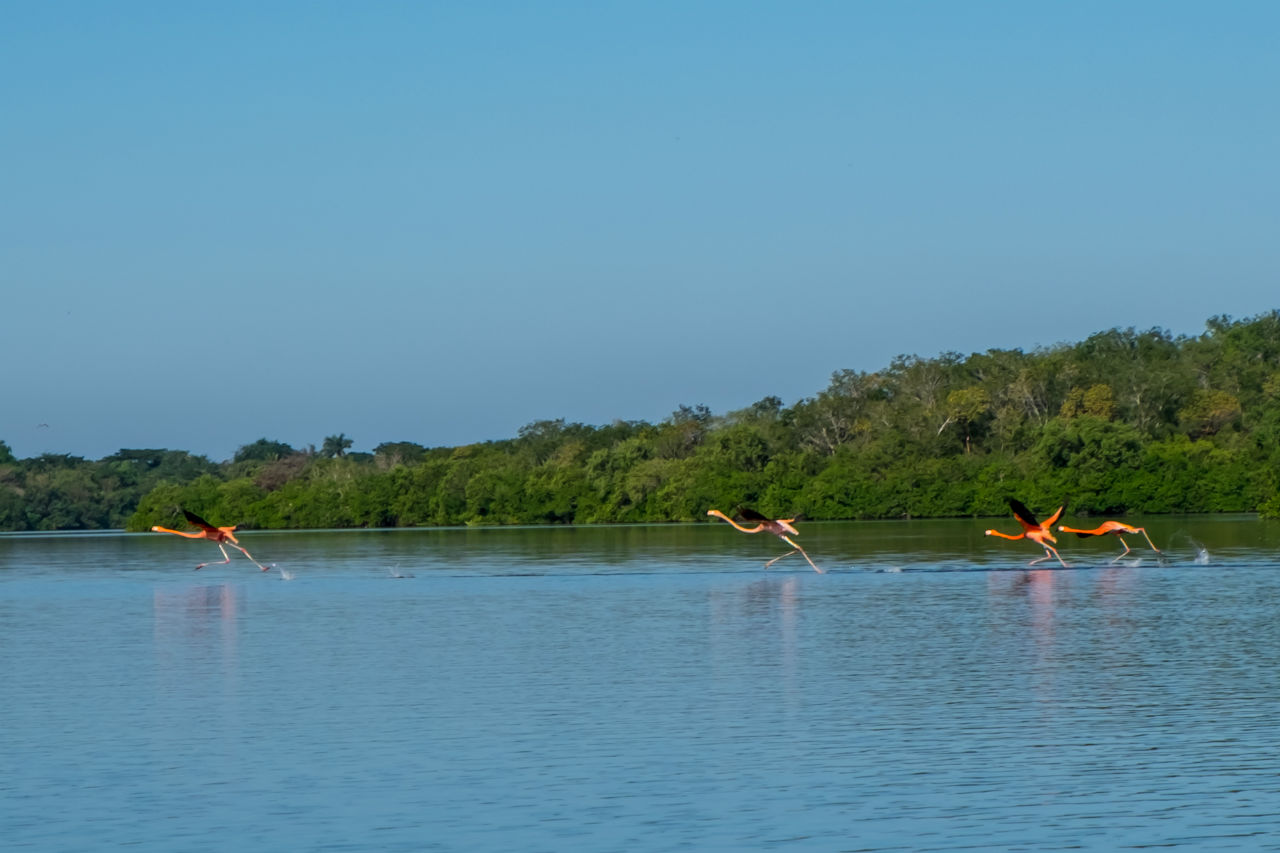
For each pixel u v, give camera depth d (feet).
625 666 121.90
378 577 242.37
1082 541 309.22
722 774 80.84
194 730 95.61
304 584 228.02
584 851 67.51
